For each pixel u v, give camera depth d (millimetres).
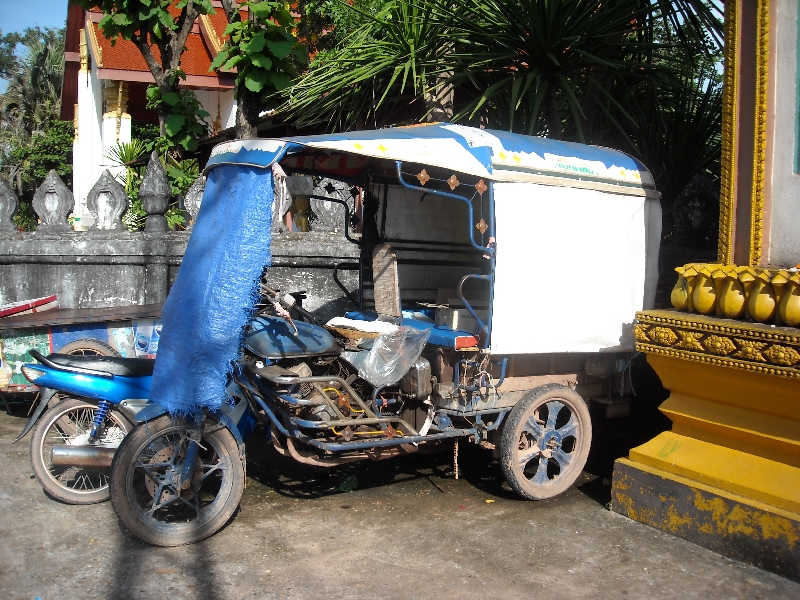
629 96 6945
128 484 3863
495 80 7102
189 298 3996
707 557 3990
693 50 6777
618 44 6727
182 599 3434
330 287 7410
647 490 4398
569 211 4738
